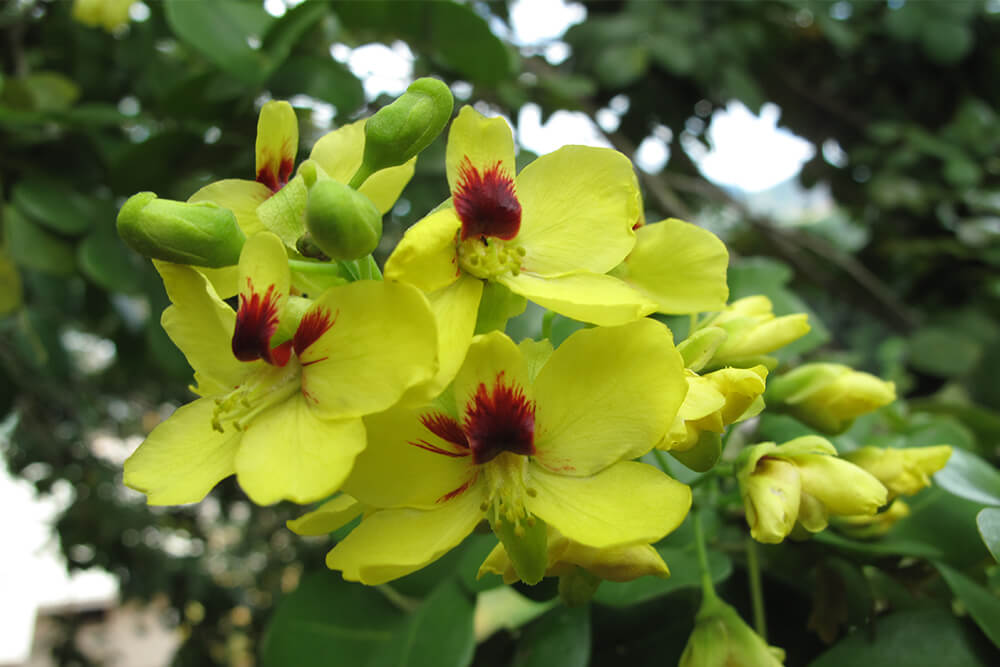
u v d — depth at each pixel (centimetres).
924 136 34
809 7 31
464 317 10
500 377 10
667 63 29
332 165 12
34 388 35
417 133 11
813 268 35
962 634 12
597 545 9
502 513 10
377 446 10
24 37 26
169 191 21
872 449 13
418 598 14
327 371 10
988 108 35
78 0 22
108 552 41
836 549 13
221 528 52
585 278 11
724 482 15
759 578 14
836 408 13
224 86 19
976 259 34
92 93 24
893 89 36
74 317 28
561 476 10
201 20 18
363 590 14
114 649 66
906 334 34
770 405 14
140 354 27
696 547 14
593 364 10
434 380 10
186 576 45
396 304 9
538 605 15
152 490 10
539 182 11
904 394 33
